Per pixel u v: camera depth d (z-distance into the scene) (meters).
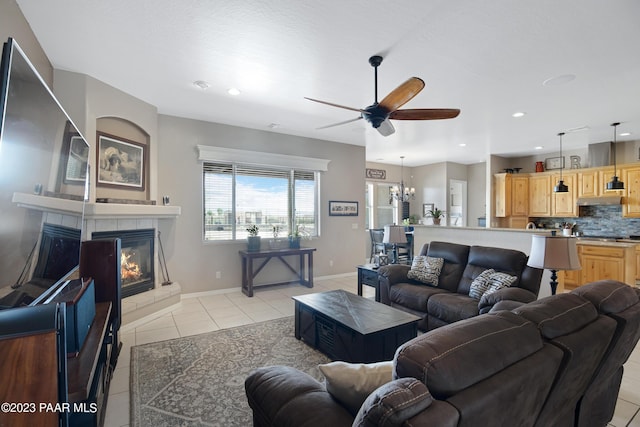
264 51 2.72
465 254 3.63
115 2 2.09
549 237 2.39
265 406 1.27
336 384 1.16
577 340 1.20
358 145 6.38
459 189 9.44
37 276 1.42
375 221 9.09
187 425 1.90
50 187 1.54
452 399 0.82
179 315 3.86
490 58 2.84
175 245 4.48
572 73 3.13
